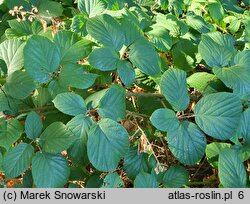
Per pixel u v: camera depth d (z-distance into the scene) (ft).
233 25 4.00
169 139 2.78
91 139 2.68
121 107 2.83
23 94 2.83
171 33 3.65
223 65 3.10
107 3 3.66
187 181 2.92
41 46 2.89
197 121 2.84
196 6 4.18
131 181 3.08
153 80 3.31
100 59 2.94
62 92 2.87
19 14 3.96
